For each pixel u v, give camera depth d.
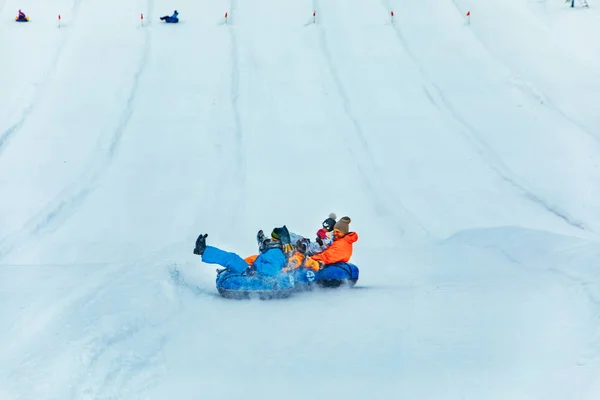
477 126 21.58
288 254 6.82
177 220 16.41
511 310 5.73
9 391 3.97
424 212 16.89
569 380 4.22
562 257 7.77
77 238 15.32
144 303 5.76
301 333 5.30
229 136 21.19
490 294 6.33
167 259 8.34
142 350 4.78
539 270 7.50
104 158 19.73
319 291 6.97
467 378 4.30
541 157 19.58
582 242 8.42
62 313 5.40
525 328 5.23
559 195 17.47
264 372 4.46
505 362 4.55
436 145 20.48
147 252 14.48
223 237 14.95
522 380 4.25
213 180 18.61
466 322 5.46
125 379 4.27
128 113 22.59
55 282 7.08
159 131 21.45
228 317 5.81
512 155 19.75
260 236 6.93
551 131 21.06
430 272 8.20
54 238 15.30
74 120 22.11
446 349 4.84
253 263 6.76
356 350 4.88
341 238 7.29
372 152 20.17
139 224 16.17
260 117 22.44
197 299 6.48
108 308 5.52
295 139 21.03
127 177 18.69
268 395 4.11
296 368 4.53
